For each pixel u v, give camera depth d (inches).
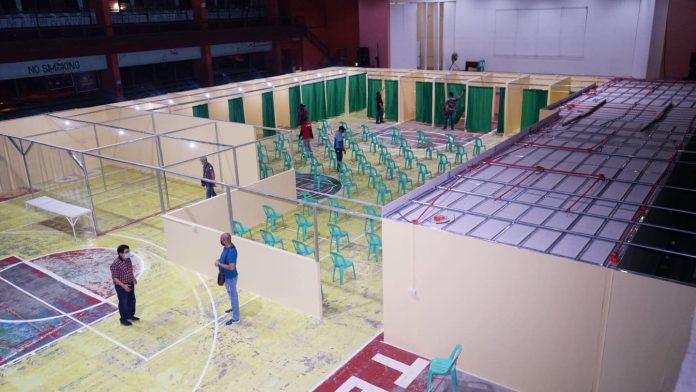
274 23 1454.2
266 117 953.5
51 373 360.5
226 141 674.8
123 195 685.9
